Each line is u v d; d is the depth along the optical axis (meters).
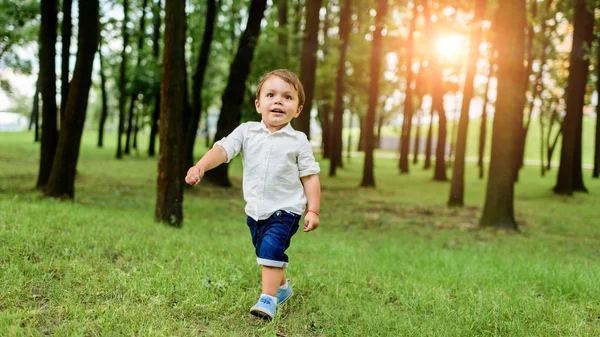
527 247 7.82
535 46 22.95
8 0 12.11
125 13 23.03
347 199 14.91
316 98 28.97
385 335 2.95
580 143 19.53
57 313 2.82
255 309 2.92
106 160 23.84
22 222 5.02
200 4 23.42
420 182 22.56
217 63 29.19
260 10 15.03
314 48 16.41
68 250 4.12
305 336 2.88
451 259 5.86
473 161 45.47
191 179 2.74
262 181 3.02
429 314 3.41
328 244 6.65
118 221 6.59
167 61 7.46
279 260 2.97
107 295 3.19
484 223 10.06
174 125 7.51
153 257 4.35
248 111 21.58
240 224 8.58
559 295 4.18
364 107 34.78
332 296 3.67
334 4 24.47
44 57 10.89
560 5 16.16
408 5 23.20
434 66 23.47
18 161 20.38
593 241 8.87
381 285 4.14
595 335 3.18
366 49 26.33
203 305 3.10
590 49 14.88
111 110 58.53
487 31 14.95
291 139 3.07
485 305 3.58
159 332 2.61
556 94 26.98
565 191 17.95
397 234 8.94
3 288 3.04
